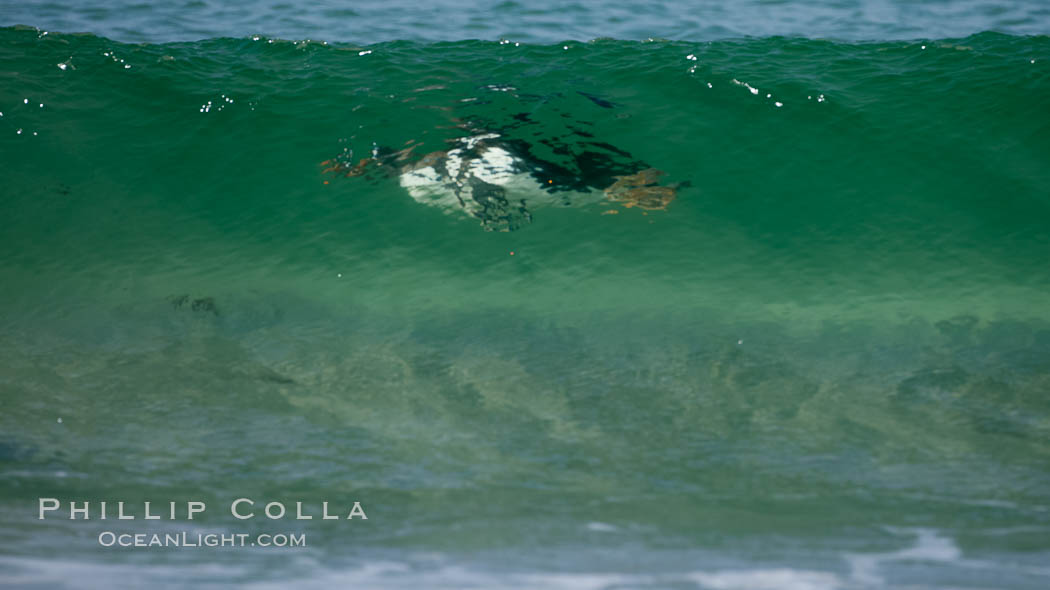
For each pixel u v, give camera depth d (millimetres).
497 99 33094
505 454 16766
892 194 28812
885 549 12680
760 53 36375
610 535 13250
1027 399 19188
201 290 24609
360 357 21312
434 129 31141
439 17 44625
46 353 21016
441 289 24984
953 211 27969
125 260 25828
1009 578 11445
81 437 17016
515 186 28594
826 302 24312
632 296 24656
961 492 15180
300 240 26984
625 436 17625
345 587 10750
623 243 26766
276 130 31438
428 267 25875
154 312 23406
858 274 25562
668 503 14688
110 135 31047
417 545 12727
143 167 29812
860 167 29953
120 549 11953
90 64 34250
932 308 23891
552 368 20891
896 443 17328
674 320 23469
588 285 25203
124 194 28641
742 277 25516
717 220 27781
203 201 28562
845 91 33188
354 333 22609
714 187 29125
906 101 32438
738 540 13070
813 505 14641
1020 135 30672
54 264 25391
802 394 19594
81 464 15789
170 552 11984
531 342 22266
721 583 11195
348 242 26859
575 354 21641
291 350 21562
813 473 16031
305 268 25844
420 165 29484
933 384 20000
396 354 21531
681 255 26406
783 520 13969
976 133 30891
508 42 37938
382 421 18172
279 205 28359
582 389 19844
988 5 46219
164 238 26922
